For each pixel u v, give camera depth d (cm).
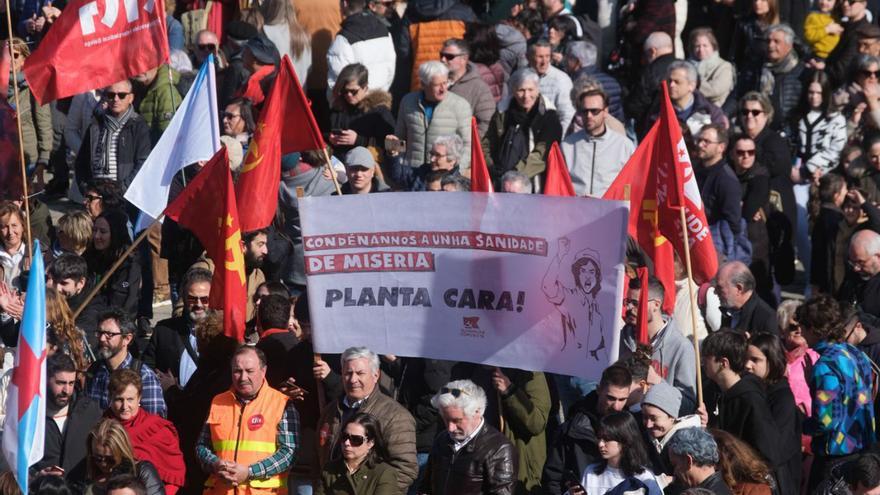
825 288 3597
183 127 3038
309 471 2631
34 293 2041
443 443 2403
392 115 3991
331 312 2512
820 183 3684
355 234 2486
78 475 2530
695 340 2475
